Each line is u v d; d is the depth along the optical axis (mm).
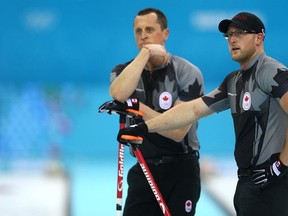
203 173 36000
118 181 16516
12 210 27656
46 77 42531
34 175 35781
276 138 14898
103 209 28547
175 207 17859
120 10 42688
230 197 30844
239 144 15406
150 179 16500
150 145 17672
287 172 14961
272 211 14891
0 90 40750
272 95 14828
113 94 16688
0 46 42250
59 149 40375
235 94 15594
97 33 42750
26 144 40219
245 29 15188
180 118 16297
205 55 42656
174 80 17562
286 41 42469
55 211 27766
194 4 42469
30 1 42281
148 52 16984
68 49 42625
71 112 41062
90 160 39781
